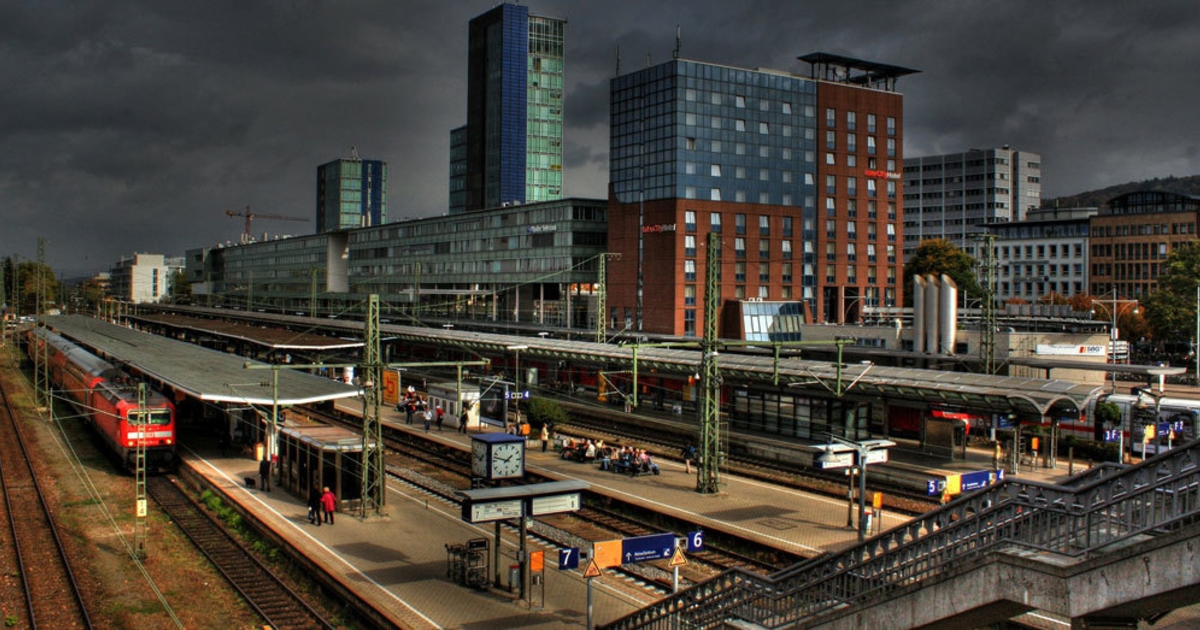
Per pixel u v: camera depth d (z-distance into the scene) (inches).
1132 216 5457.7
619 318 4042.8
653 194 3902.6
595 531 1393.9
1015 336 2598.4
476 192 7869.1
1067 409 1662.2
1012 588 528.4
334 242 6648.6
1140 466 484.4
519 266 4522.6
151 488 1680.6
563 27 7731.3
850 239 4345.5
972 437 2181.3
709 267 1654.8
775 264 4069.9
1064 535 523.8
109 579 1135.0
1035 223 5915.4
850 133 4345.5
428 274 5324.8
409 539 1284.4
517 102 7514.8
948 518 596.4
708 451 1619.1
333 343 3142.2
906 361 2770.7
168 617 1009.5
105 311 6397.6
